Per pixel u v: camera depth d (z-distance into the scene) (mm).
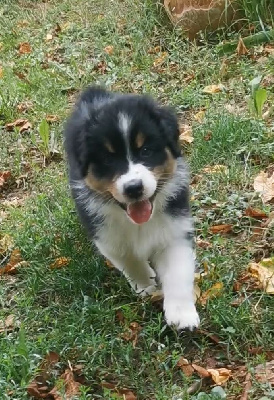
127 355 1163
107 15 2455
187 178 1294
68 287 1340
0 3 2848
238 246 1383
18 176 1721
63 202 1536
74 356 1193
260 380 1114
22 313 1316
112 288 1333
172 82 1969
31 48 2381
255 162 1600
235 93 1849
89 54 2246
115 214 1253
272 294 1256
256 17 2094
